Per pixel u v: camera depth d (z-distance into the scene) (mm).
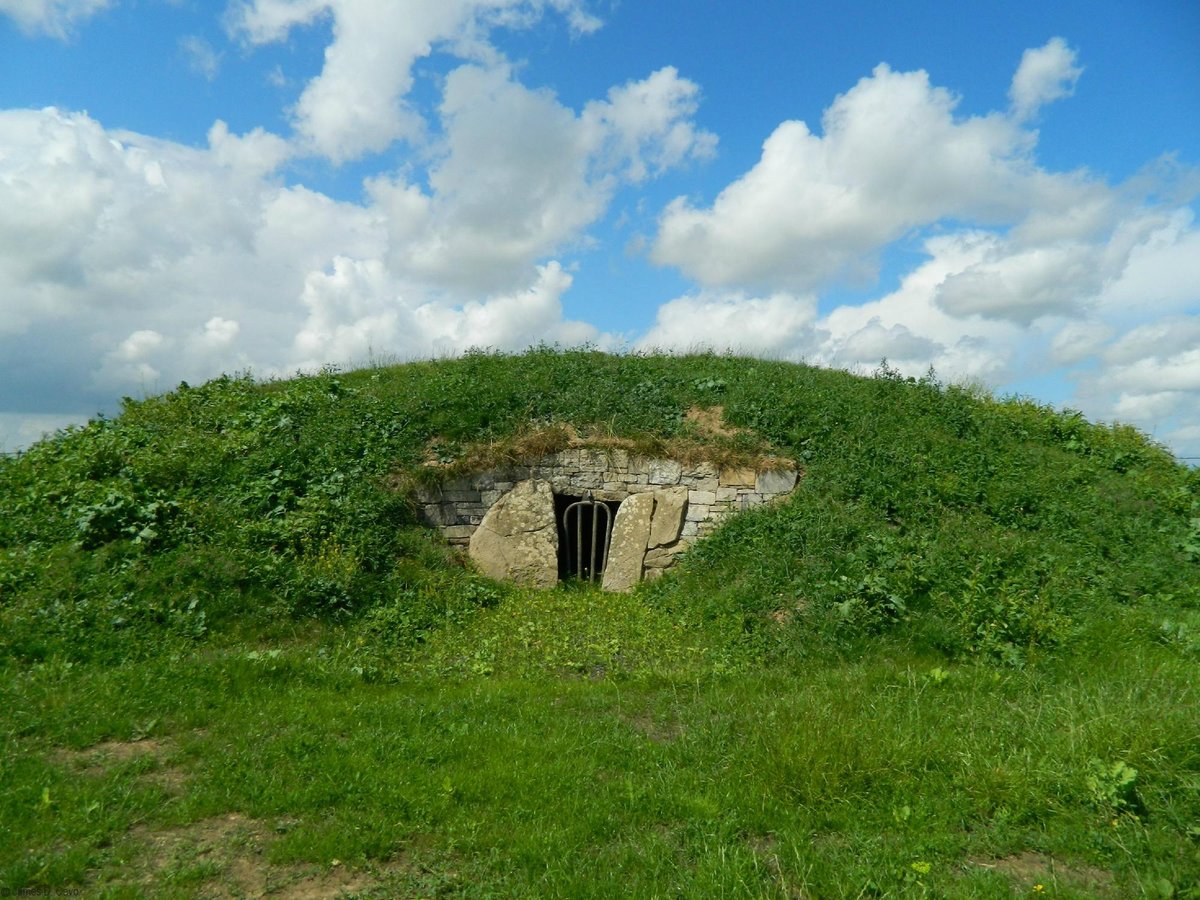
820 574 9711
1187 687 6391
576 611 10398
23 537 9250
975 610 8617
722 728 6160
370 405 13266
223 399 14180
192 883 4066
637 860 4328
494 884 4133
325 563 9953
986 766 5086
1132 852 4293
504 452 12266
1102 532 11055
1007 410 15164
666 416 13188
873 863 4270
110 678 6586
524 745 5852
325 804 4918
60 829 4445
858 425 12953
